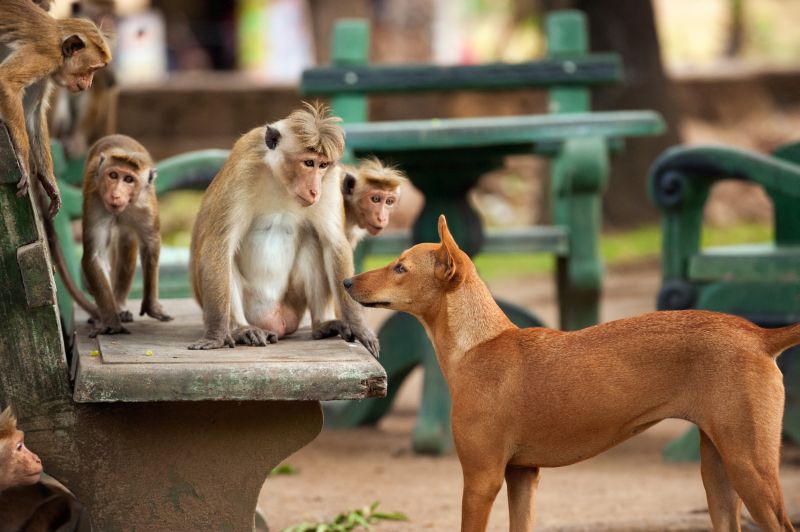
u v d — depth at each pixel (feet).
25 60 21.29
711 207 95.25
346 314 24.07
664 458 36.76
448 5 146.61
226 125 98.37
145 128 97.60
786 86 111.65
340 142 23.15
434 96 98.37
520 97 99.55
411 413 46.50
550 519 28.63
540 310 63.36
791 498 29.68
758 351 18.95
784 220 38.34
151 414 20.92
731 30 152.35
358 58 47.88
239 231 23.30
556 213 47.70
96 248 24.90
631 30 87.66
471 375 20.08
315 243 24.58
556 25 48.37
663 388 19.24
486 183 101.76
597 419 19.40
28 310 20.47
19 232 20.35
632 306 63.05
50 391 20.61
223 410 21.16
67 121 41.81
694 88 109.81
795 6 162.91
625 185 89.66
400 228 87.30
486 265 83.25
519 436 19.80
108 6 42.80
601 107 87.45
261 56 141.79
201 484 21.16
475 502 19.92
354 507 30.27
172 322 26.50
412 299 20.86
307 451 38.45
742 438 18.61
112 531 20.88
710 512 20.34
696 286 36.35
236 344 22.94
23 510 23.02
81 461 20.75
